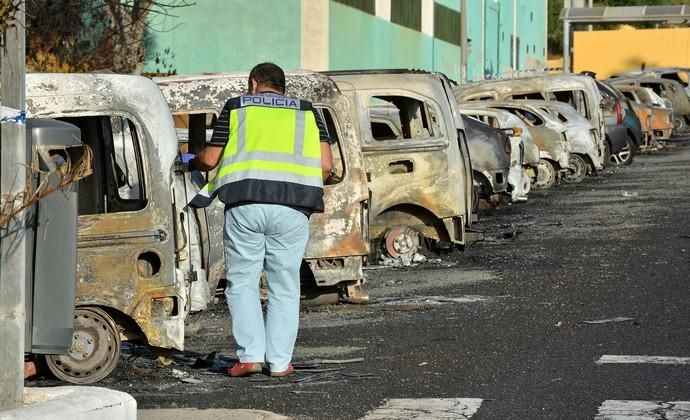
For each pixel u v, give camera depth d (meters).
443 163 26.17
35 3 33.00
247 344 15.17
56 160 13.21
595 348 16.58
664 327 18.14
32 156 12.66
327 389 14.38
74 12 34.84
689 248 27.92
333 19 58.16
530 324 18.73
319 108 21.00
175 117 22.83
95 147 16.31
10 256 10.86
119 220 15.30
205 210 19.69
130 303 15.29
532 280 23.69
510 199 40.41
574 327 18.34
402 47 74.00
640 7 110.44
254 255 15.17
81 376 14.98
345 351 16.86
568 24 112.06
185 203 16.00
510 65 113.94
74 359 14.95
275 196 14.98
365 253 20.95
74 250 13.00
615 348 16.56
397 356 16.36
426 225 26.69
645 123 65.31
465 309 20.42
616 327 18.23
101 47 35.75
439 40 85.50
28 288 12.93
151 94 15.68
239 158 15.09
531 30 128.75
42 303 12.94
